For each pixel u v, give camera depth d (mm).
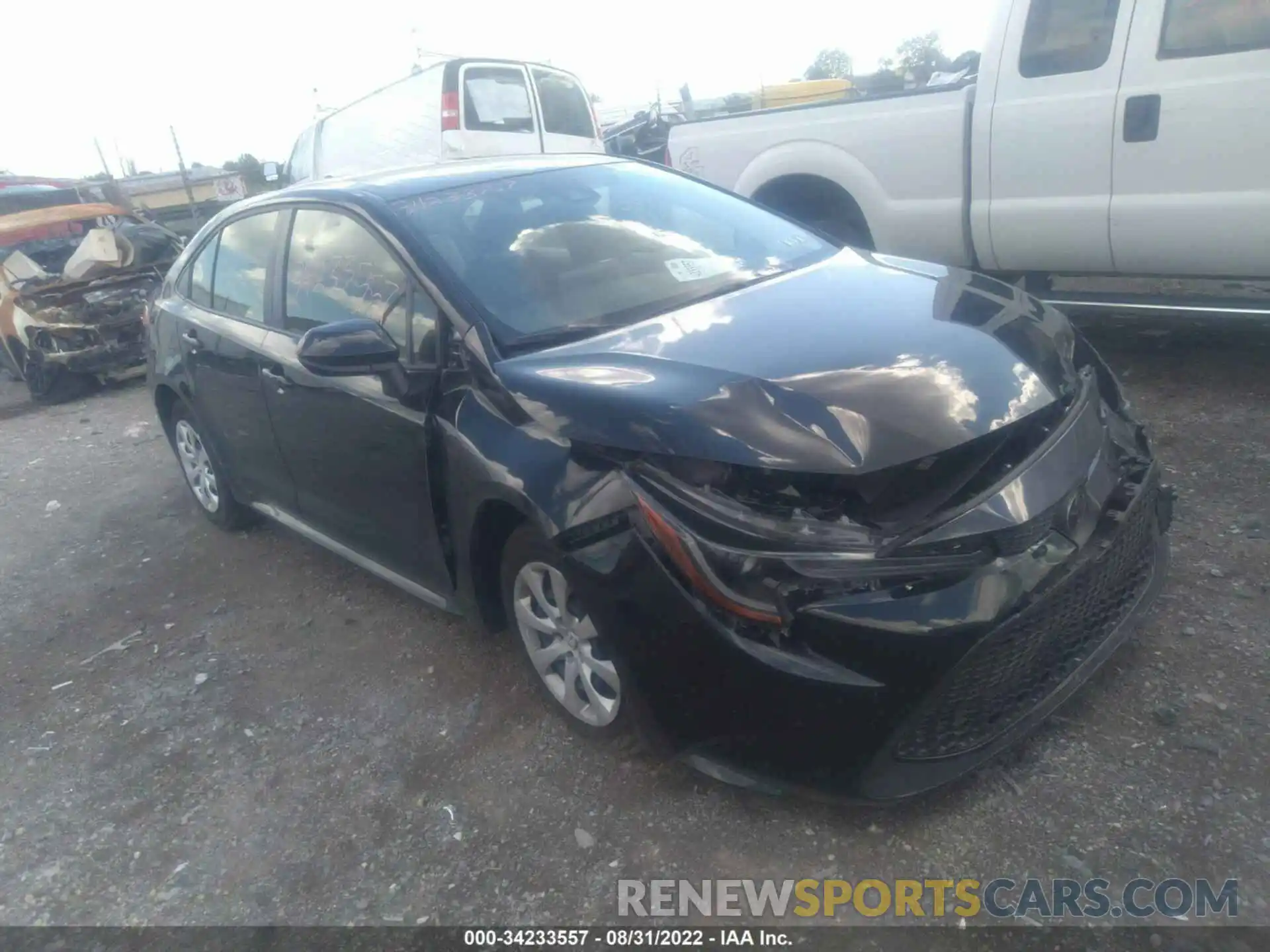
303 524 4508
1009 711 2680
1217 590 3484
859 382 2730
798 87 15477
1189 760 2773
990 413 2660
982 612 2416
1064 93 5195
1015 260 5691
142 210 16078
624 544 2689
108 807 3375
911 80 15367
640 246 3824
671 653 2646
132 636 4520
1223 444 4574
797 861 2680
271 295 4250
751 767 2674
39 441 8047
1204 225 4895
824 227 6617
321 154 12023
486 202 3863
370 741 3471
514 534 3141
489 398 3125
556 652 3209
